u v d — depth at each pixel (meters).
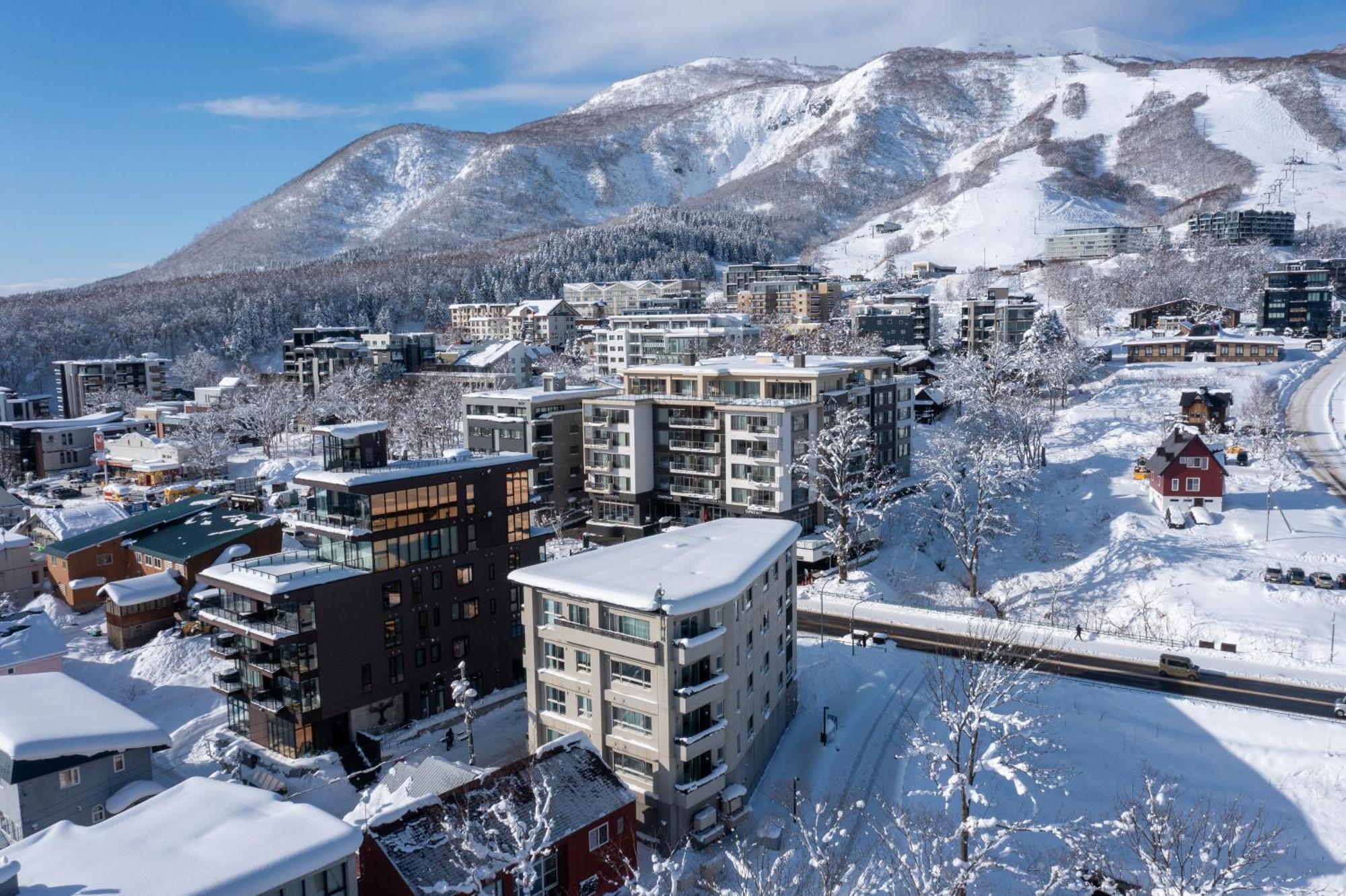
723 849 43.88
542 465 102.38
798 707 60.31
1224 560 79.88
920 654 67.19
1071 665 64.19
